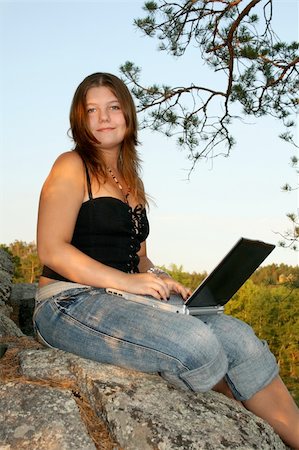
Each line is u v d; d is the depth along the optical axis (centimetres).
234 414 294
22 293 762
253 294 3450
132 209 347
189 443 264
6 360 335
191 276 2355
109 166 348
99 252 323
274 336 3350
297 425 312
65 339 315
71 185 317
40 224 314
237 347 311
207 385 291
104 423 278
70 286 317
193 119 1016
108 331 301
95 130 335
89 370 298
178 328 291
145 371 301
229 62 965
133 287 306
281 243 1006
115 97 341
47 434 260
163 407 281
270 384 316
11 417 267
